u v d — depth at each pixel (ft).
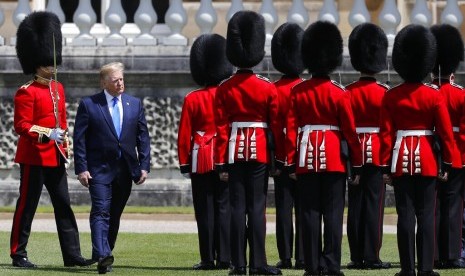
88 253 135.64
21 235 124.57
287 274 119.85
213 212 125.39
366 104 129.70
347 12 202.18
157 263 127.44
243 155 116.26
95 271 119.85
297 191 124.16
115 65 122.72
